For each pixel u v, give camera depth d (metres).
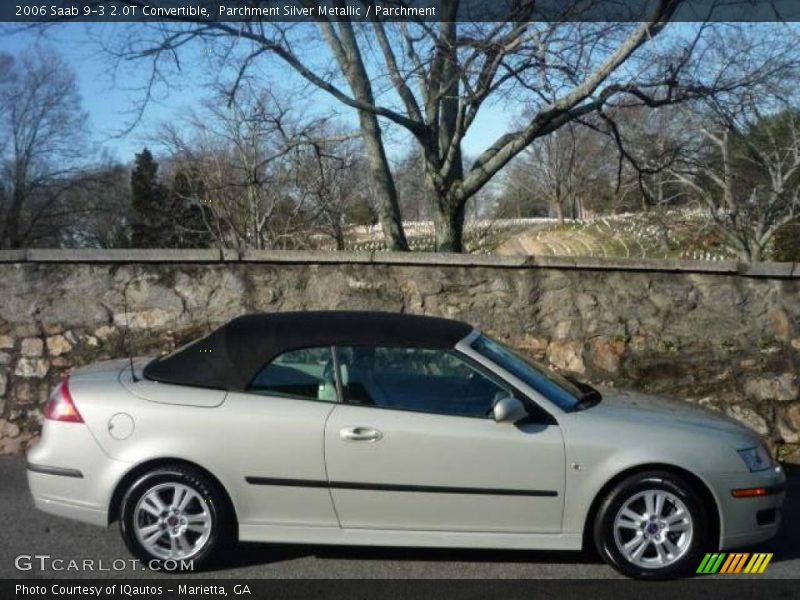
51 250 7.79
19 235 36.50
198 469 4.84
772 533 5.04
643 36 9.09
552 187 32.50
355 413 4.86
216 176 19.47
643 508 4.86
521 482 4.80
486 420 4.87
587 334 7.98
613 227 28.39
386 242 11.55
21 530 5.59
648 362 7.93
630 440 4.85
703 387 7.88
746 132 14.82
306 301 8.03
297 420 4.83
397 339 5.05
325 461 4.80
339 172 16.59
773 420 7.80
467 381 4.99
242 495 4.82
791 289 7.85
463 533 4.84
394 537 4.84
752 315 7.89
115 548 5.29
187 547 4.85
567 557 5.22
